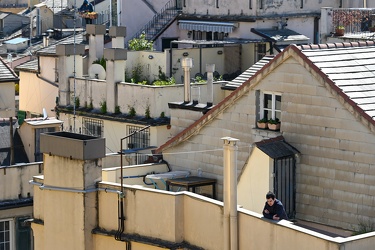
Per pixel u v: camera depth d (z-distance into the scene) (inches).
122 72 4660.4
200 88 4303.6
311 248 2377.0
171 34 5703.7
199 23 5536.4
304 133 2935.5
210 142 3240.7
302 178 2935.5
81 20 7313.0
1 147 4178.2
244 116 3120.1
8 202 3742.6
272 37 5187.0
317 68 2901.1
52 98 5398.6
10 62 6250.0
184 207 2721.5
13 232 3750.0
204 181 3225.9
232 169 2576.3
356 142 2824.8
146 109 4500.5
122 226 2827.3
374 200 2797.7
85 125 4783.5
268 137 3043.8
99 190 2881.4
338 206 2866.6
